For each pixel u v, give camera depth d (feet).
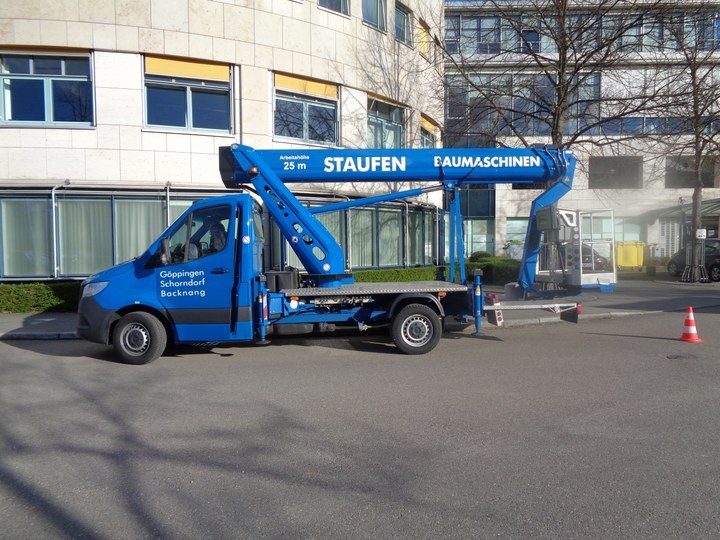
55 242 46.44
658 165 93.81
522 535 11.06
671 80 56.75
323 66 53.78
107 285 27.99
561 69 49.21
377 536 11.11
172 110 48.88
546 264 37.17
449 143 61.67
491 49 61.21
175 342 28.48
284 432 17.26
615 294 57.98
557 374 24.27
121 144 47.09
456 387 22.27
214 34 48.70
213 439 16.74
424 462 14.74
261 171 29.99
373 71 58.23
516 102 60.08
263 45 50.49
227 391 22.30
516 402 20.04
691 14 50.83
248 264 27.96
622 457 14.88
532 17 49.60
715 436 16.37
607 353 28.76
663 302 50.29
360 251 57.31
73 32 45.80
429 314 29.04
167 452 15.75
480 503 12.42
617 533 11.09
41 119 46.88
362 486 13.38
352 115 56.34
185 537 11.18
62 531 11.50
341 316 29.55
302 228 30.14
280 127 52.31
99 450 15.97
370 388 22.34
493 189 117.60
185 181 48.70
